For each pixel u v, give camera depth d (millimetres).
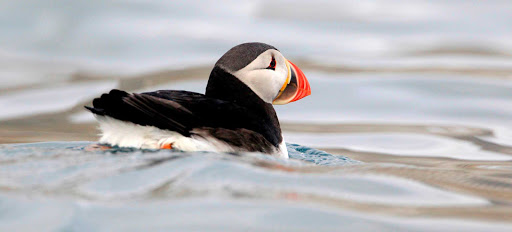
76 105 13219
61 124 11922
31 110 12875
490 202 6098
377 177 6719
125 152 6801
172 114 6926
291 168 6754
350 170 7043
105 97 6543
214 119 7238
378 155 10359
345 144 11242
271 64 8234
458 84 14461
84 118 12445
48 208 5031
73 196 5328
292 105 13695
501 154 10352
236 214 5070
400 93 14055
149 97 6836
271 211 5188
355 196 5875
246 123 7562
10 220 4805
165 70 15391
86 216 4898
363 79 14953
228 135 7191
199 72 15109
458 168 8883
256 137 7469
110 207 5094
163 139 7008
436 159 10008
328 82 14750
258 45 8273
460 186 6844
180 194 5473
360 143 11289
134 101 6668
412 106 13352
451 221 5273
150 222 4836
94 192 5441
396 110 13188
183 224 4816
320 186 6105
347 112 13180
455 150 10711
